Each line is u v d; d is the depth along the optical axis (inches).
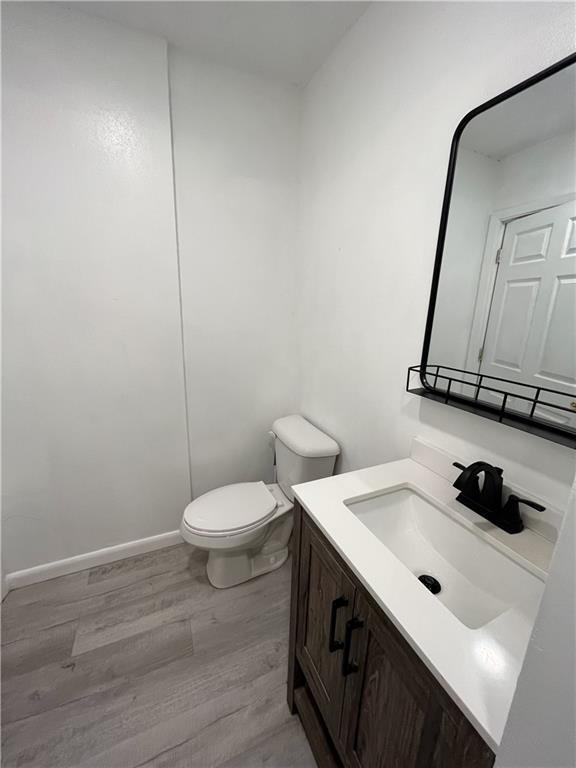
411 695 21.6
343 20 45.8
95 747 38.1
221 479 73.9
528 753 13.8
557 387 26.8
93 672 45.7
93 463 60.3
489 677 18.2
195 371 65.6
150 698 42.8
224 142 58.2
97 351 55.9
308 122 60.4
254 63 55.1
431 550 34.1
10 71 43.3
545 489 28.7
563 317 26.0
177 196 56.7
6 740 38.5
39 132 45.9
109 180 50.8
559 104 24.8
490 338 32.0
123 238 53.5
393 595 23.0
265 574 63.7
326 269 58.9
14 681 44.4
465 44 31.4
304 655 38.2
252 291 67.0
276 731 39.8
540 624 13.1
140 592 58.9
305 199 63.8
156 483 66.6
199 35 49.1
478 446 34.6
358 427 54.7
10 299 49.1
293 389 76.5
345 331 55.4
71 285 52.1
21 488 56.1
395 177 41.8
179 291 60.1
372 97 44.1
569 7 23.7
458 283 34.6
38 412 54.4
